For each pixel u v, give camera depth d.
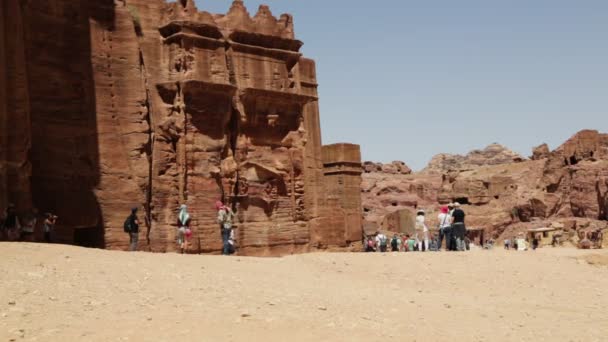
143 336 11.61
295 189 40.84
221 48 37.12
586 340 13.34
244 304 14.45
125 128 33.53
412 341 12.27
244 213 38.19
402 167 131.50
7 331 11.55
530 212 95.50
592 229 83.62
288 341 11.70
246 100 38.72
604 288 21.11
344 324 13.18
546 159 102.88
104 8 33.81
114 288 15.09
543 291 20.28
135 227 26.69
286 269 20.73
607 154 102.31
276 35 40.62
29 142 27.53
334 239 44.31
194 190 35.34
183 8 36.28
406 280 20.91
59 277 15.61
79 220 30.89
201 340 11.52
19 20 27.61
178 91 35.38
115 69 33.69
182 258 20.73
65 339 11.32
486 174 105.00
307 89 45.22
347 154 54.34
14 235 24.52
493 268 23.06
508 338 13.08
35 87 30.77
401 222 87.00
